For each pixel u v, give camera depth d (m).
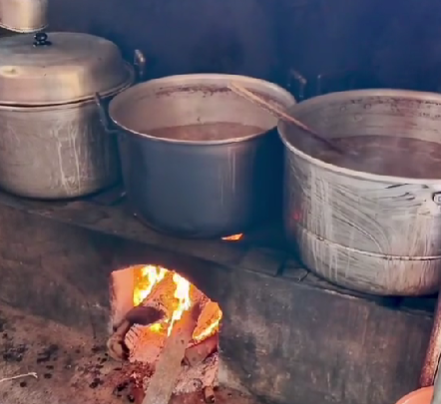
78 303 1.59
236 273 1.30
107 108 1.47
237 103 1.51
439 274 1.12
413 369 1.22
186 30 1.61
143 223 1.44
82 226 1.44
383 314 1.20
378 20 1.39
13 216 1.54
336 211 1.10
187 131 1.49
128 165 1.33
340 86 1.48
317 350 1.30
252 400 1.46
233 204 1.29
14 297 1.69
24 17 1.40
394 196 1.03
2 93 1.41
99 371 1.55
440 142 1.31
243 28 1.54
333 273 1.19
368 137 1.35
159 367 1.45
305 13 1.45
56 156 1.47
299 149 1.18
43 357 1.59
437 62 1.37
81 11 1.73
